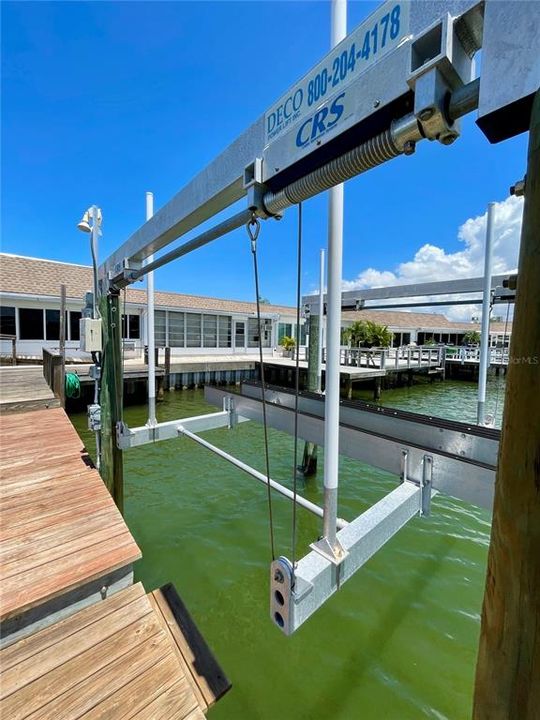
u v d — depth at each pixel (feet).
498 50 1.50
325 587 3.60
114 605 5.19
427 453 4.87
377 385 34.09
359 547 3.99
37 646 4.48
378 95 2.00
